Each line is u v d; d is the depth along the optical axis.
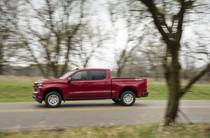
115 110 18.80
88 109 19.11
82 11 35.66
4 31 34.31
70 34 35.84
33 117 15.58
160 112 18.03
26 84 36.75
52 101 20.05
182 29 11.79
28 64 35.91
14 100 25.75
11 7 33.41
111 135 11.72
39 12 34.78
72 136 11.49
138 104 22.62
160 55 13.49
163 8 11.98
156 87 37.69
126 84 21.53
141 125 13.27
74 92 20.64
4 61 35.34
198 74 11.91
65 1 35.03
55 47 35.78
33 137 11.26
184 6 11.44
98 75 21.23
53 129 12.42
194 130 12.06
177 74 12.01
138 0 11.20
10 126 13.12
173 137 11.27
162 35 11.57
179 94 12.13
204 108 20.58
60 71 36.28
